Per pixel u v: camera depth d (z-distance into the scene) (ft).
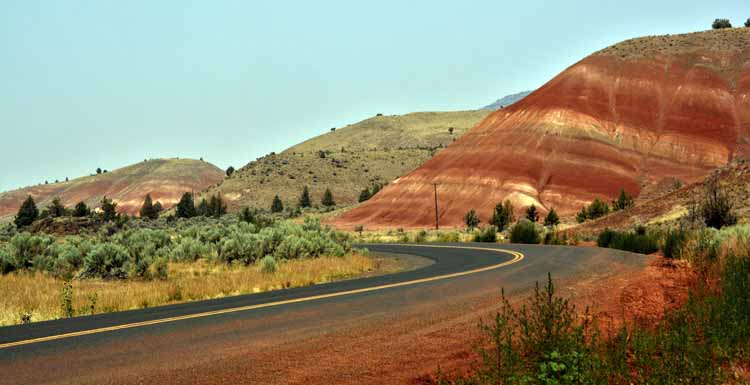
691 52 408.05
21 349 28.84
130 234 112.47
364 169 653.30
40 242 91.09
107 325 35.88
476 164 361.71
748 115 352.69
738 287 31.30
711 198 139.13
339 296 47.96
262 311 40.47
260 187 604.08
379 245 154.51
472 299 43.83
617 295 43.91
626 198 257.14
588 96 384.47
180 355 27.12
